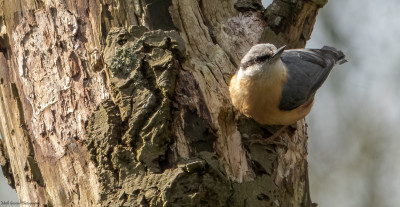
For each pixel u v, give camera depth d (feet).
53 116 26.55
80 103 26.09
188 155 24.93
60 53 26.86
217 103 26.78
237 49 30.25
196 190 23.53
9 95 28.63
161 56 25.20
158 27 27.17
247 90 29.07
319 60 34.27
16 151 28.50
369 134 60.34
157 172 24.00
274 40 31.89
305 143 31.53
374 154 59.52
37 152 27.02
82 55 26.48
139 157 24.09
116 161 24.34
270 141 28.63
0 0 28.53
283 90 30.53
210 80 27.48
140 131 24.38
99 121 25.04
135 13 26.86
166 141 24.68
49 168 26.45
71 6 26.96
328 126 61.26
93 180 24.97
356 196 58.08
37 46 27.48
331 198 58.03
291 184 28.25
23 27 27.91
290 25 31.99
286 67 31.91
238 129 28.81
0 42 28.78
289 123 30.48
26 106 27.58
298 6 31.27
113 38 25.75
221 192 24.09
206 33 28.78
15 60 28.22
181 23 27.89
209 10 29.96
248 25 31.27
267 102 29.60
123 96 24.75
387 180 58.39
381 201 57.31
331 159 59.93
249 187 25.59
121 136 24.73
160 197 23.24
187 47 27.89
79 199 25.35
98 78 26.05
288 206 27.76
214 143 25.89
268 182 26.40
